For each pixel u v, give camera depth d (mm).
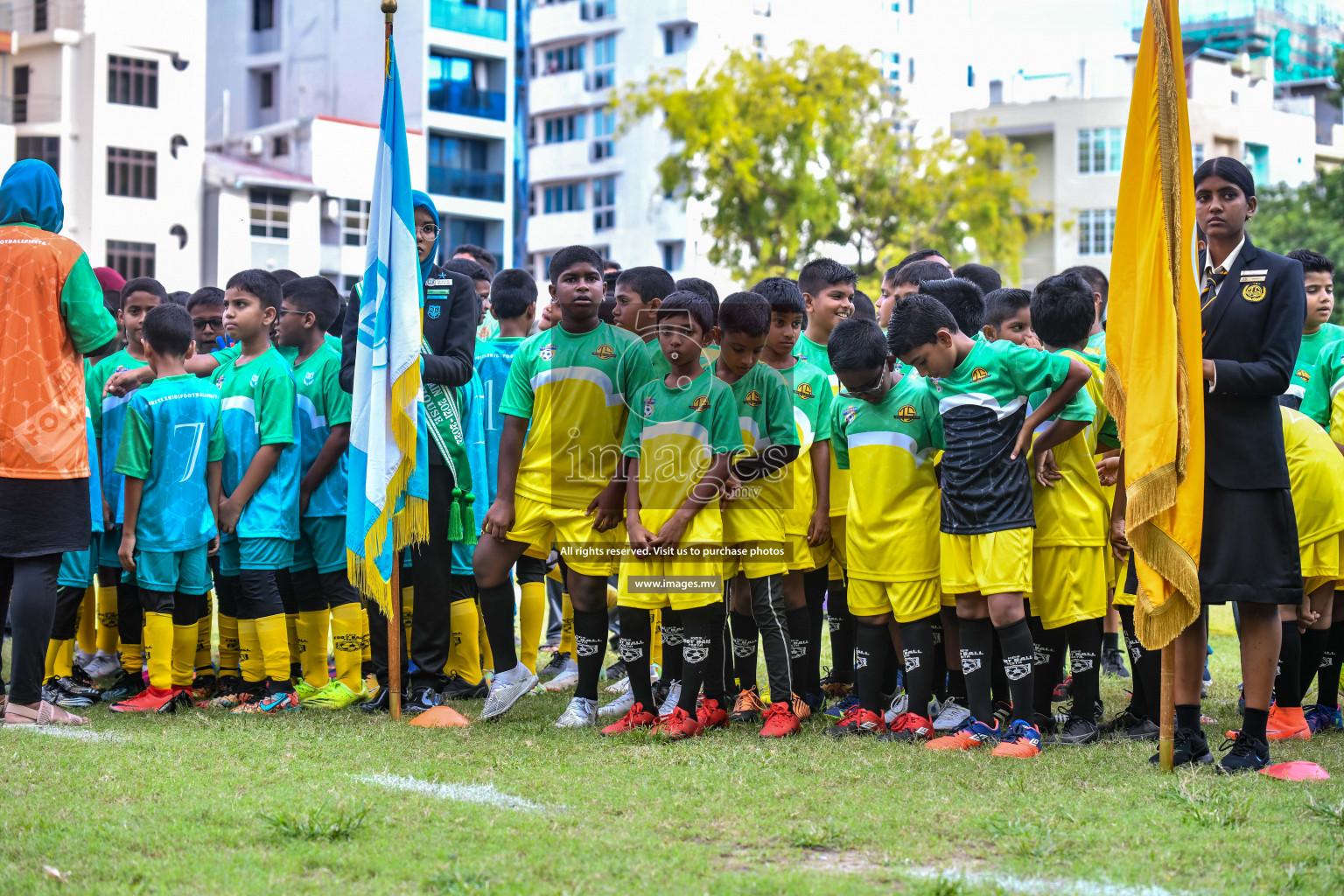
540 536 5539
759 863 3418
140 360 6820
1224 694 6348
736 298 5285
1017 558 4906
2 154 30625
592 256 5453
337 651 6180
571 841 3553
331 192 34281
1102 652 7309
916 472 5172
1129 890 3143
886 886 3195
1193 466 4441
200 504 6172
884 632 5320
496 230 40438
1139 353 4527
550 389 5445
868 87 36312
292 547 6176
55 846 3527
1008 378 4957
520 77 47781
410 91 37781
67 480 5504
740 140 34375
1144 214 4586
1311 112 53156
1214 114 47969
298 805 3920
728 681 6285
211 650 7613
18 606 5434
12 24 30984
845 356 5152
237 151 37469
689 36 44781
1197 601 4402
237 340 6320
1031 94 52562
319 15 38719
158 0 31734
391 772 4473
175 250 32219
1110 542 5672
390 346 5660
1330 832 3605
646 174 45062
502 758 4703
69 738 5059
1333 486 5449
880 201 35875
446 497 5941
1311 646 5605
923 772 4426
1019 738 4848
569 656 7117
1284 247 35906
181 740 5023
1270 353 4582
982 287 7395
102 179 31078
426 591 5926
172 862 3387
